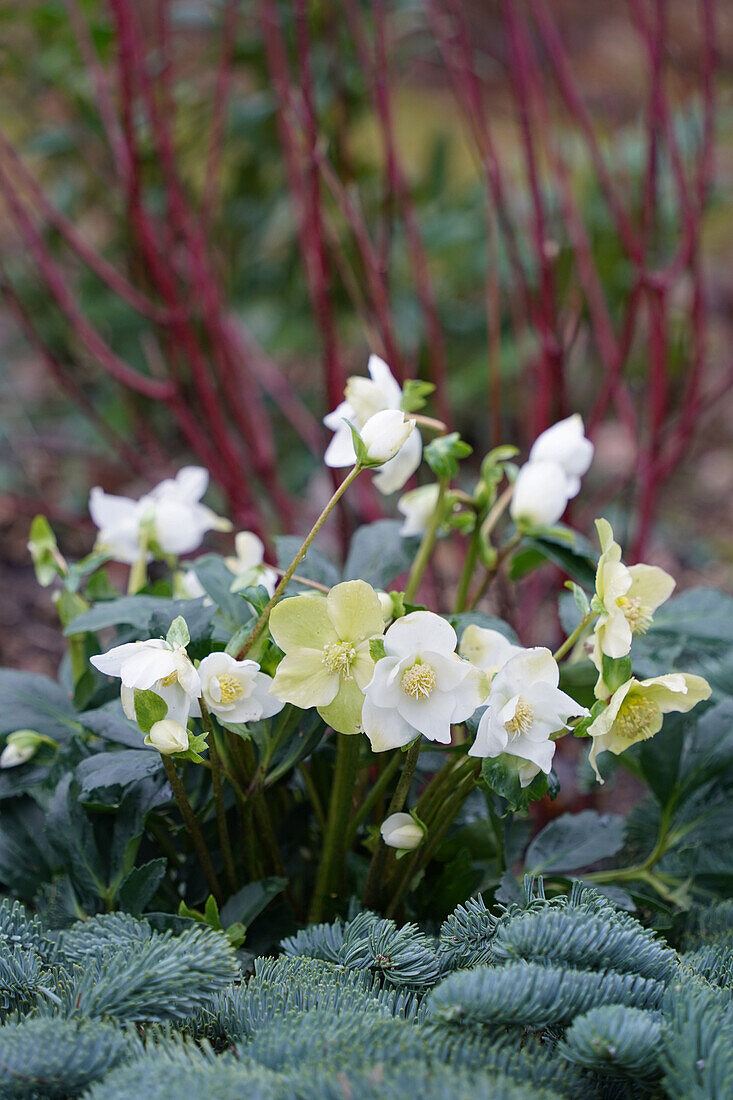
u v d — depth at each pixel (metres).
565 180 2.13
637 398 3.30
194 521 1.59
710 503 3.32
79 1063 1.24
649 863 1.58
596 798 1.89
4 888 1.58
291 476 3.03
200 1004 1.30
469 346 3.13
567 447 1.55
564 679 1.47
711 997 1.28
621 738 1.39
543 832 1.57
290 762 1.45
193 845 1.55
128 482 3.22
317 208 1.90
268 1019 1.31
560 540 1.56
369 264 2.00
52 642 2.64
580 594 1.39
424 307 2.13
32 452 3.28
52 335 3.18
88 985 1.30
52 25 2.69
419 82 4.62
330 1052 1.25
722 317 3.98
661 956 1.31
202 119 2.83
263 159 2.99
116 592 1.64
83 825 1.49
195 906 1.51
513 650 1.42
